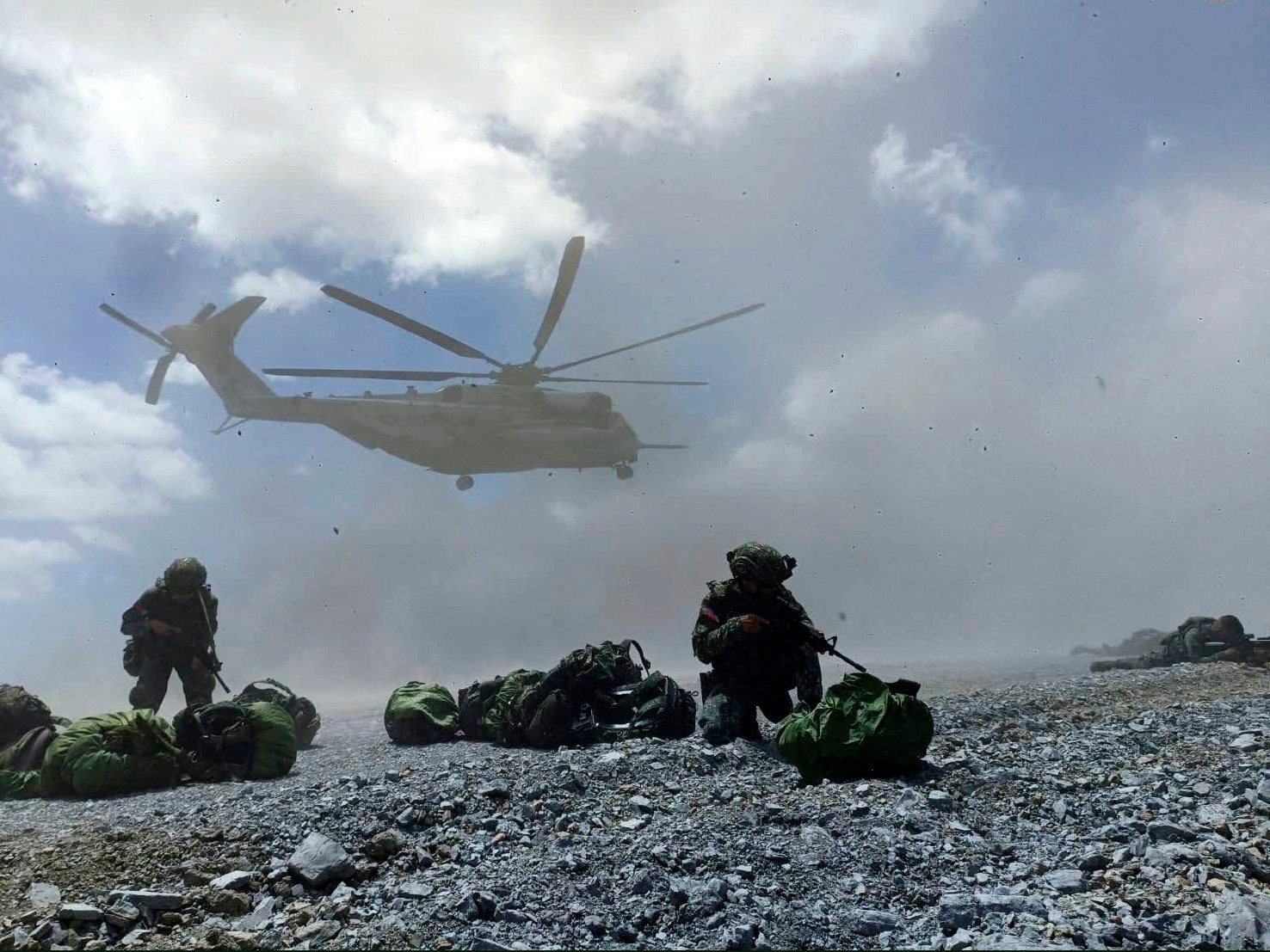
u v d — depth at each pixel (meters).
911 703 6.41
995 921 4.26
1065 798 5.86
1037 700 10.73
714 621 8.11
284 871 4.83
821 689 7.88
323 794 6.39
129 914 4.43
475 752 8.77
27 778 7.68
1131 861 4.82
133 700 9.96
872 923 4.27
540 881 4.69
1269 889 4.50
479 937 4.10
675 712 8.47
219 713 8.35
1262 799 5.56
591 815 5.70
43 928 4.25
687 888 4.57
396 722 10.05
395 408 30.02
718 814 5.68
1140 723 8.48
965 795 6.00
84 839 5.43
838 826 5.32
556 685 8.64
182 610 10.16
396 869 4.92
